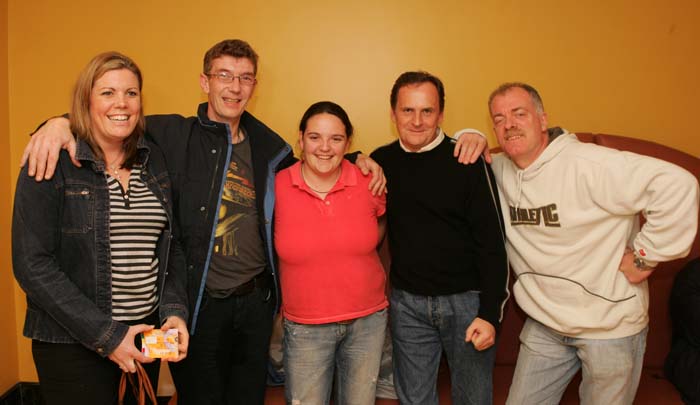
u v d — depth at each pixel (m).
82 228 1.49
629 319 1.79
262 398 1.93
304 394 1.81
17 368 2.57
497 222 1.85
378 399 2.15
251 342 1.87
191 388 1.81
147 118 1.79
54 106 2.45
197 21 2.40
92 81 1.48
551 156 1.81
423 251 1.88
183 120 1.83
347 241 1.76
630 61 2.40
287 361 1.84
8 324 2.49
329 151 1.74
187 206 1.75
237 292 1.80
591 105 2.43
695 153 2.45
